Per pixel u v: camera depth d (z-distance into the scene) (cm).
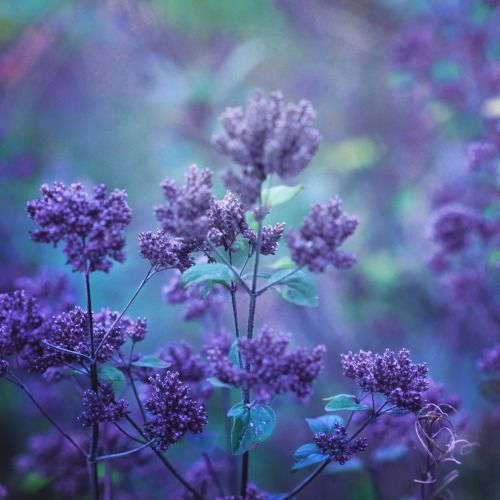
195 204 56
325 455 58
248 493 61
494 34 102
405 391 58
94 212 56
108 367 58
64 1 140
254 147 55
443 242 77
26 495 92
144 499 75
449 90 99
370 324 120
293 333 125
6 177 129
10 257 118
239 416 57
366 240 130
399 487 85
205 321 69
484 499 84
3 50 145
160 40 134
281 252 100
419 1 109
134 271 125
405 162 129
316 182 128
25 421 105
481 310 84
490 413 87
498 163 75
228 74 122
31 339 58
